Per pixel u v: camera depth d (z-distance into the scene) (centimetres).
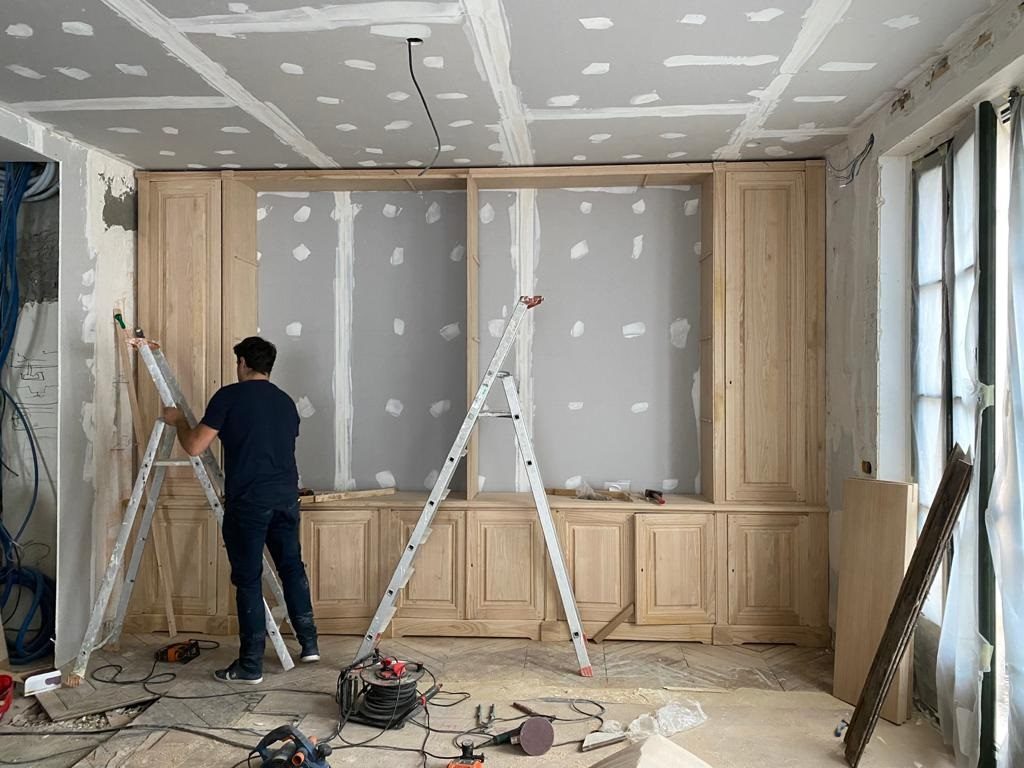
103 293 384
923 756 266
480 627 392
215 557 401
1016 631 234
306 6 227
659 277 419
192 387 406
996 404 252
